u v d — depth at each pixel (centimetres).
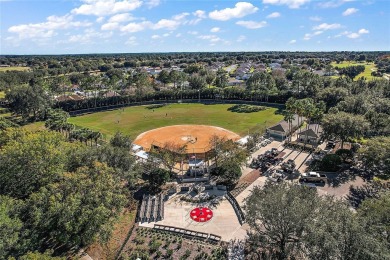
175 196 5962
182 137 9962
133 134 10544
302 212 3381
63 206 3712
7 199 3991
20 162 4575
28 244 3459
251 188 6138
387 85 12488
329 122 7400
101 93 16150
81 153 5300
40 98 12800
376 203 3603
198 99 16725
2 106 15038
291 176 6619
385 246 2802
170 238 4550
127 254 4178
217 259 4038
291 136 9538
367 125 7162
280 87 17238
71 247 4216
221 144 7038
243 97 15912
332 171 6706
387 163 5731
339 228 2958
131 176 5662
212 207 5509
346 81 14400
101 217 3838
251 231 4578
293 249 3788
